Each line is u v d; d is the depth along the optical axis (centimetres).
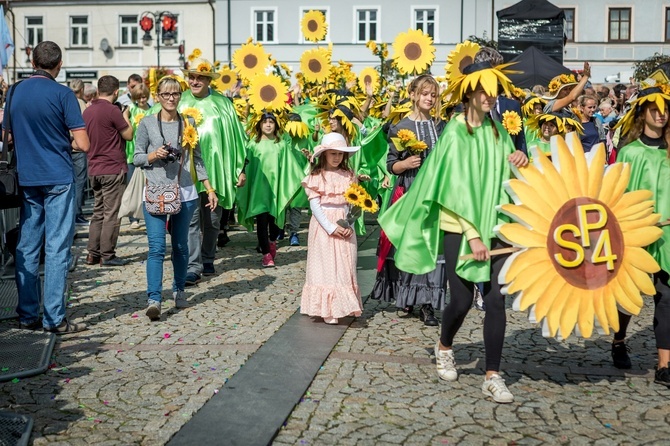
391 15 4278
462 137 474
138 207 1130
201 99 915
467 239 464
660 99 500
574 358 565
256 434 418
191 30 4334
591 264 472
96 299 749
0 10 1348
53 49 626
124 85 4381
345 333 627
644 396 484
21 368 526
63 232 621
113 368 534
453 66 656
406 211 500
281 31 4309
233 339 605
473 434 423
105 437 416
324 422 440
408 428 430
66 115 614
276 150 970
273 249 942
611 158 1114
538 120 801
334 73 1323
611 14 4088
